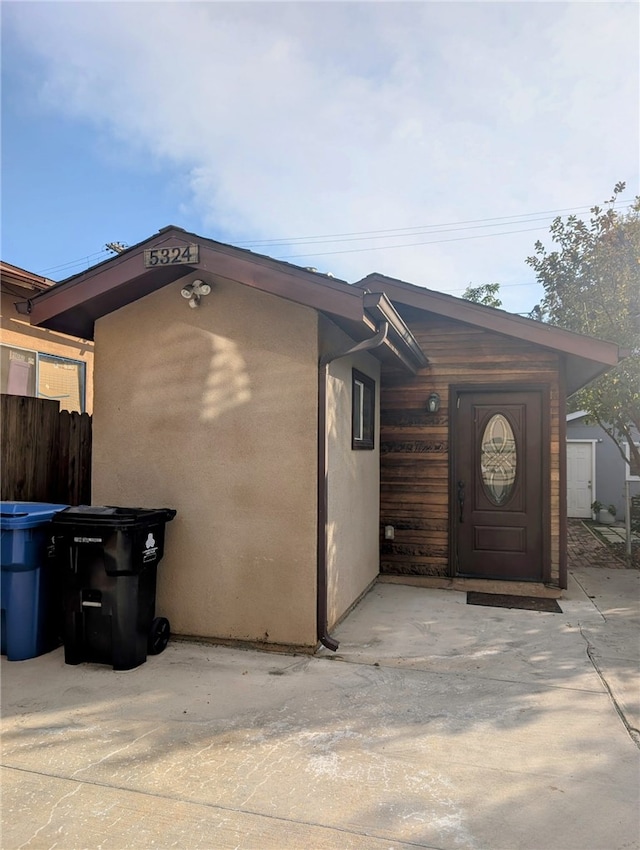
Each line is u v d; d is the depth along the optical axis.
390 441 6.82
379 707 3.38
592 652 4.33
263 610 4.33
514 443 6.54
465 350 6.63
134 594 3.96
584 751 2.88
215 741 2.97
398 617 5.22
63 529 3.97
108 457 4.71
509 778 2.63
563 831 2.26
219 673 3.88
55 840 2.21
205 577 4.46
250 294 4.40
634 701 3.47
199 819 2.34
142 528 3.99
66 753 2.86
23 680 3.77
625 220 9.06
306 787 2.56
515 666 4.04
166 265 4.18
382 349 5.15
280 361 4.32
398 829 2.27
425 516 6.70
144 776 2.65
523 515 6.48
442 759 2.80
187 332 4.55
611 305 8.68
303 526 4.25
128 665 3.93
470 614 5.34
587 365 6.53
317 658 4.17
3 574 4.14
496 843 2.19
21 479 5.00
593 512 13.79
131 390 4.68
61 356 8.09
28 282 7.11
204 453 4.48
